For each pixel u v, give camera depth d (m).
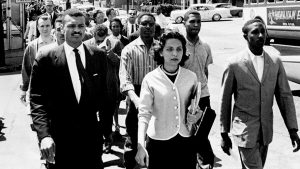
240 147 3.98
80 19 3.60
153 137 3.57
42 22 5.61
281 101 4.05
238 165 5.88
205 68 5.55
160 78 3.54
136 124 5.02
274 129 7.64
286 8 15.36
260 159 3.97
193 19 5.21
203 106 5.29
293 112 4.01
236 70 3.98
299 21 14.51
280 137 7.16
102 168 3.76
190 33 5.25
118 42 7.02
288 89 4.03
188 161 3.60
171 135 3.52
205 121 3.47
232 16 45.41
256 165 3.93
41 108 3.55
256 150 3.96
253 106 3.94
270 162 6.02
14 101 10.00
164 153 3.56
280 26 15.88
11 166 5.89
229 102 4.08
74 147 3.57
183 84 3.56
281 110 4.08
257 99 3.94
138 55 5.02
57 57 3.56
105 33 7.04
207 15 42.50
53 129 3.59
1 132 7.47
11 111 9.04
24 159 6.18
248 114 3.96
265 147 4.12
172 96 3.52
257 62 4.00
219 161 6.04
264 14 17.34
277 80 4.04
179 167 3.59
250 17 18.97
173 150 3.55
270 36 16.88
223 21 41.97
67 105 3.55
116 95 6.47
